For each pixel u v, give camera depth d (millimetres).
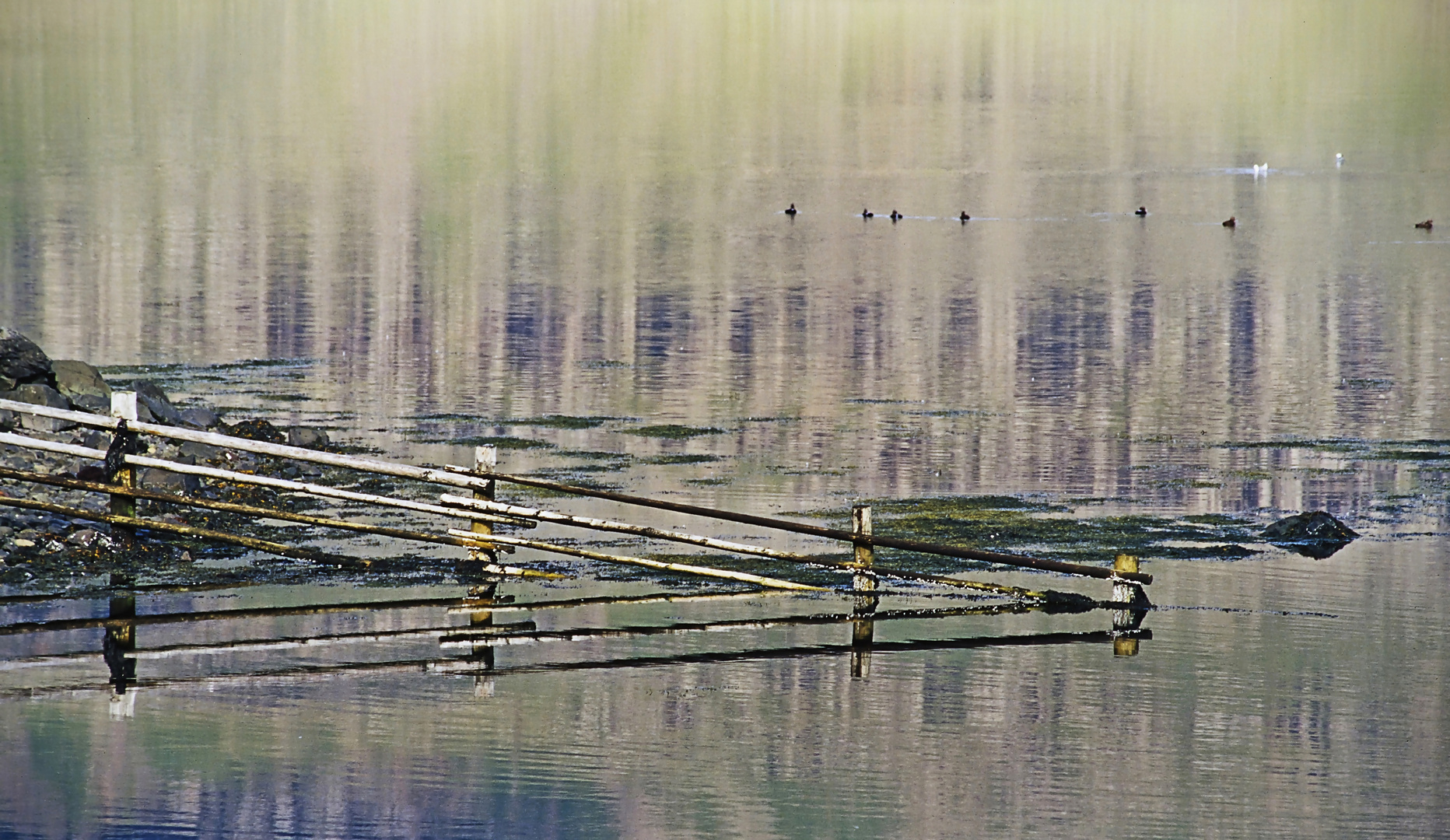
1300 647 44281
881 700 40594
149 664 42281
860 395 78312
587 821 33531
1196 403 76562
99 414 63688
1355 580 50094
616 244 132250
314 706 39594
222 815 33594
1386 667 42688
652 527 55531
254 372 82750
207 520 55188
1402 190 172250
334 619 46469
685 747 37531
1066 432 70562
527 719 38906
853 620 47250
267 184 167500
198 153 192625
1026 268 123125
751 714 39438
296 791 34844
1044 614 47781
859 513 49938
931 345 92000
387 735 37938
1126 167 191625
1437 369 84750
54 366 66938
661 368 84812
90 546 51656
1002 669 42875
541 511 52031
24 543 51312
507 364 85500
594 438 68812
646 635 45656
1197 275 119188
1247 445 68062
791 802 34312
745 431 70438
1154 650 44281
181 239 130625
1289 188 174125
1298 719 39250
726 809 34062
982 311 103625
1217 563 52062
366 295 106750
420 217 146250
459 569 51469
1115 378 82750
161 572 50312
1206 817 33938
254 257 122000
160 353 87188
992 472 63531
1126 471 63781
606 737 38000
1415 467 64188
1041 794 35000
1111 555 52781
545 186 170125
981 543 53875
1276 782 35656
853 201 162625
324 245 128750
